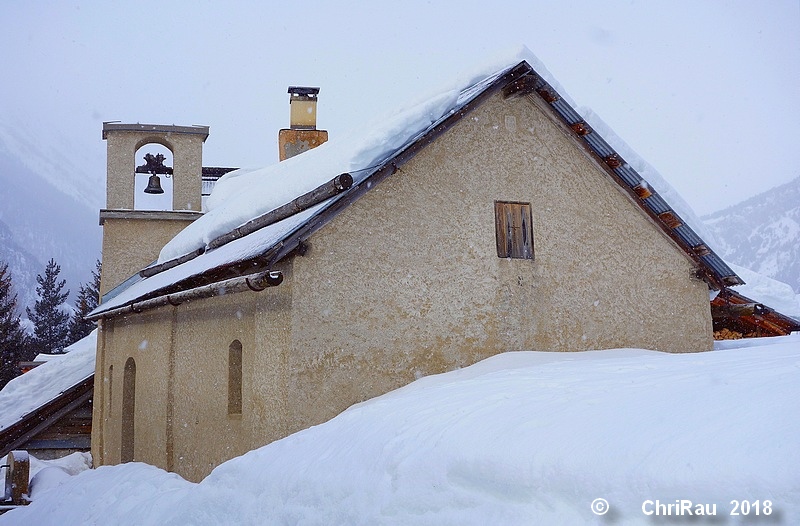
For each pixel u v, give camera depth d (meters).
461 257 9.84
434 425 5.34
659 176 11.57
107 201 19.20
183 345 11.77
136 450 13.95
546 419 4.67
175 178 19.89
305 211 9.49
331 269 8.81
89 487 10.44
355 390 8.77
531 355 9.32
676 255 11.79
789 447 3.39
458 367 9.58
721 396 4.40
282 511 5.70
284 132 18.67
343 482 5.36
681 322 11.62
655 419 4.18
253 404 9.12
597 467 3.85
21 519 10.45
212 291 9.16
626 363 7.21
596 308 10.88
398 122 9.45
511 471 4.19
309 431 6.98
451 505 4.42
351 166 9.16
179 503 7.26
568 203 10.92
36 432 18.95
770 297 18.84
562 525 3.76
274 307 8.86
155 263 17.75
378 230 9.23
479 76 10.98
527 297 10.32
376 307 9.06
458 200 9.95
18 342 45.47
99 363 18.11
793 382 4.44
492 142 10.40
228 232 12.09
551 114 10.88
